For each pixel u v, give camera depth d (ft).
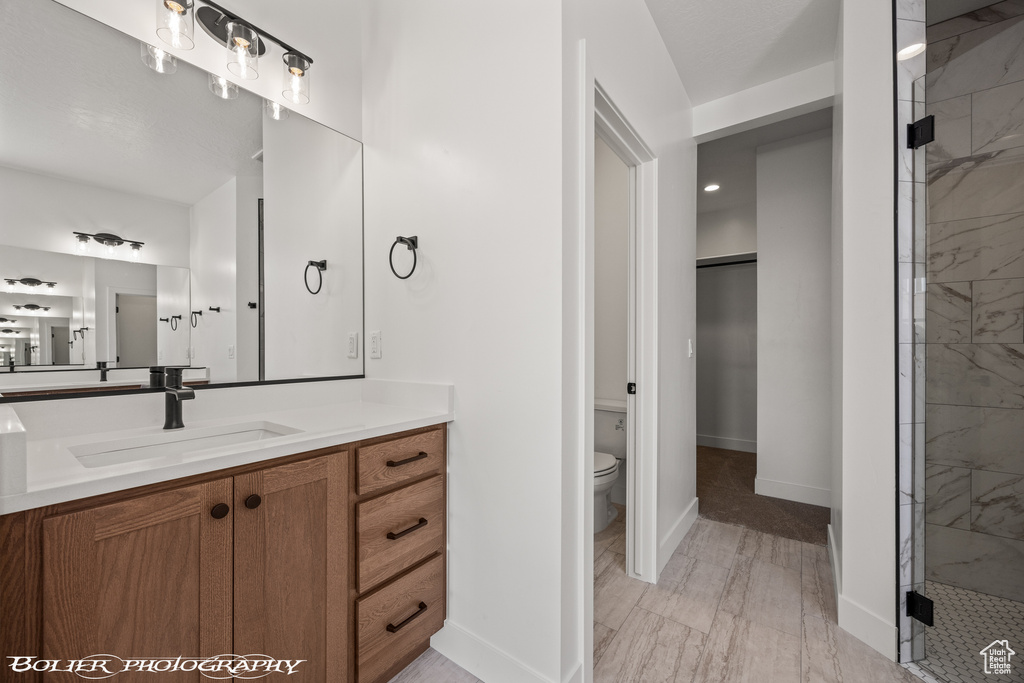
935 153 4.71
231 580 3.08
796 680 4.39
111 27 3.88
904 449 4.67
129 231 4.03
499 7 4.36
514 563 4.24
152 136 4.17
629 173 6.55
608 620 5.39
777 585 6.18
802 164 9.57
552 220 3.96
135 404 3.99
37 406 3.48
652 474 6.32
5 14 3.37
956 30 4.65
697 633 5.14
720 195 13.53
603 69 4.74
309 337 5.36
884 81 4.91
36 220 3.52
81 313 3.77
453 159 4.78
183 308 4.38
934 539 4.63
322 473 3.64
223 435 4.21
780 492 9.84
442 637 4.85
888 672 4.48
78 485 2.38
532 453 4.10
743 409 14.64
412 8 5.24
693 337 8.79
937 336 4.70
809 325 9.50
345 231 5.68
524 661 4.14
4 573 2.20
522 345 4.18
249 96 4.86
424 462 4.55
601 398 9.34
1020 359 4.55
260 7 4.84
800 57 7.14
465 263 4.66
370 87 5.80
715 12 6.12
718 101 8.39
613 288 9.18
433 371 5.01
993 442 4.54
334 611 3.74
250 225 4.88
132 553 2.62
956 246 4.68
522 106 4.17
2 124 3.38
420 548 4.50
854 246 5.17
